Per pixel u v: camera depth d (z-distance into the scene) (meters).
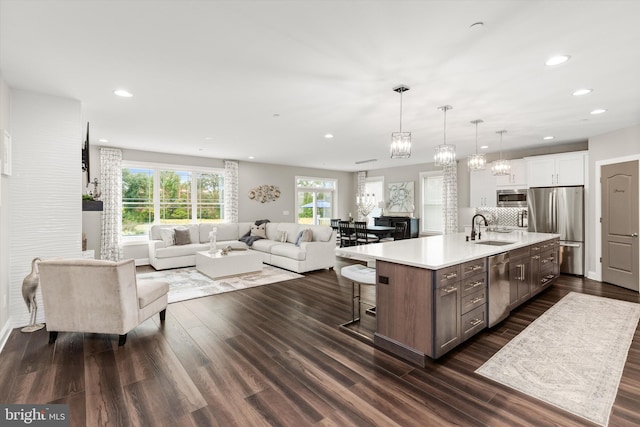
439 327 2.39
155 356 2.52
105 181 5.93
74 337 2.88
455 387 2.10
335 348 2.69
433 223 8.29
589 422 1.76
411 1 1.74
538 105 3.55
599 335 2.92
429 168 8.26
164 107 3.61
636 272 4.42
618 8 1.80
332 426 1.73
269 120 4.16
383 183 9.44
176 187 7.01
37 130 3.16
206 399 1.97
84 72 2.68
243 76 2.76
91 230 5.94
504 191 6.32
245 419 1.78
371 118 4.06
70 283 2.68
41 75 2.73
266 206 8.41
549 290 4.48
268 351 2.62
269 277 5.29
